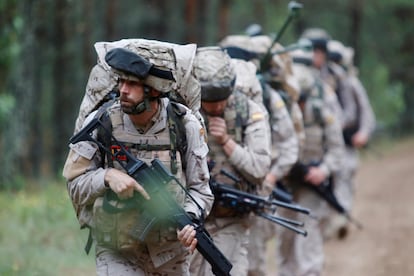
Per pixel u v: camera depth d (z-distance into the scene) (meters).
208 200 11.43
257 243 16.16
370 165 58.91
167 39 52.56
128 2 52.06
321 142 20.22
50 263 19.41
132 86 10.68
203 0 52.00
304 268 19.41
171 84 10.81
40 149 46.34
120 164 10.95
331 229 23.88
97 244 11.37
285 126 16.81
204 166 11.39
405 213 33.81
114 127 11.06
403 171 52.72
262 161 14.32
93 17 48.62
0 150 34.22
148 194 10.86
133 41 11.24
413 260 23.89
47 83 52.50
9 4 33.25
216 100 13.84
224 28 49.69
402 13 82.31
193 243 11.02
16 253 19.69
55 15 43.69
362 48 81.56
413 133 88.62
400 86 80.12
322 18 73.44
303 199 19.92
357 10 74.44
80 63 47.66
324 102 20.39
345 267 23.48
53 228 22.95
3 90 35.16
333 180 21.09
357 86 29.28
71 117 48.50
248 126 14.45
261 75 17.11
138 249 11.34
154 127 11.12
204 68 13.82
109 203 10.91
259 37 17.84
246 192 14.52
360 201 38.47
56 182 36.38
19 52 35.38
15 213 24.72
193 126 11.36
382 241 27.16
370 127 29.27
